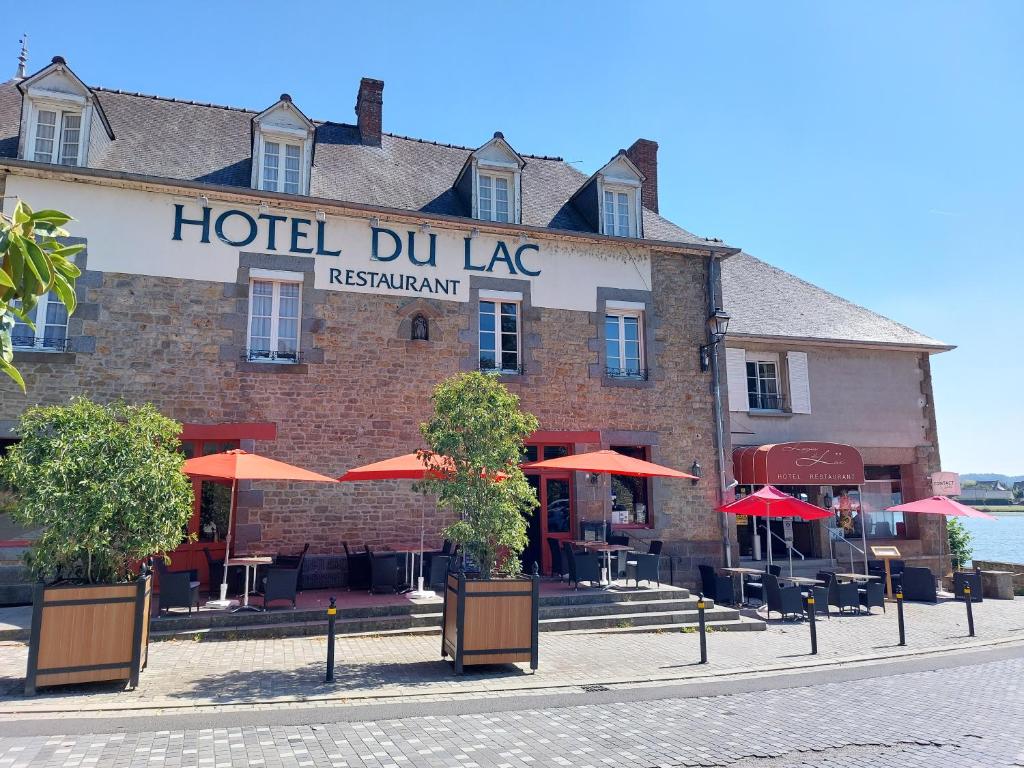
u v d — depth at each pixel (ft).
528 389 43.32
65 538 21.71
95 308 36.24
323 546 38.04
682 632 34.73
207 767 16.48
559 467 36.09
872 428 55.01
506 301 44.04
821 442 49.11
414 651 28.73
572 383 44.29
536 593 26.58
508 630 26.14
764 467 47.39
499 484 27.63
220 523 37.42
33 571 23.24
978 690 25.26
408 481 40.06
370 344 40.50
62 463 21.58
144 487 22.62
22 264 13.35
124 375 36.27
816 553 52.90
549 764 17.21
